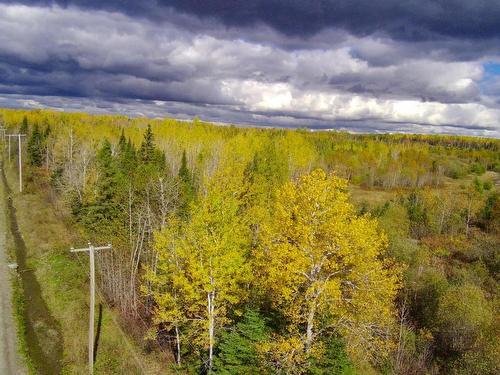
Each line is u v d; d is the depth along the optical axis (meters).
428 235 61.16
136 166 57.84
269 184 50.50
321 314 22.55
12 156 91.06
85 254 39.38
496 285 40.72
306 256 21.44
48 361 25.33
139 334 28.62
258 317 23.28
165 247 25.38
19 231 45.78
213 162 64.00
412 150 132.38
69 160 56.81
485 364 26.28
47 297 32.44
